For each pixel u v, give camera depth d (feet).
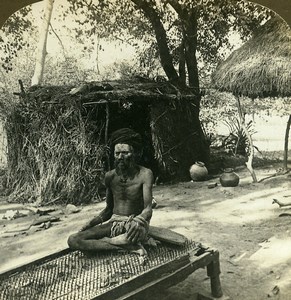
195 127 12.75
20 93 10.36
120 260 7.52
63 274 7.27
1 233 10.07
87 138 12.90
